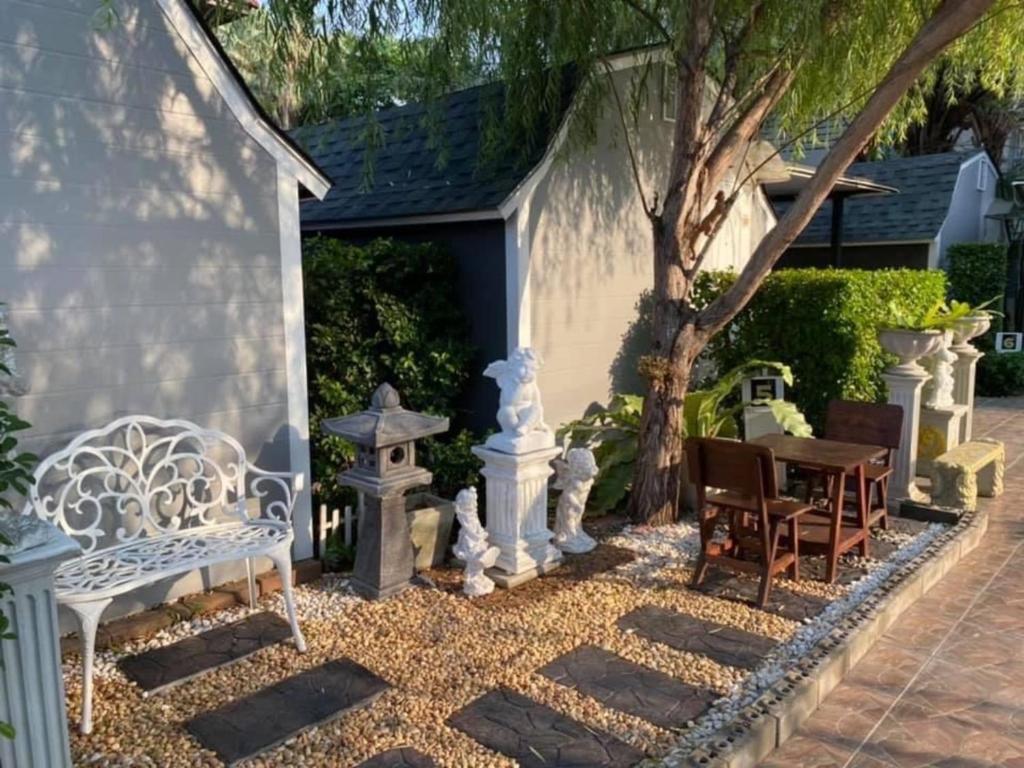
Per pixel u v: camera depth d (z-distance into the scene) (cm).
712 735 288
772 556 412
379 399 420
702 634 378
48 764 216
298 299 448
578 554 491
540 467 452
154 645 364
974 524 537
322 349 534
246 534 373
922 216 1225
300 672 338
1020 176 1502
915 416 582
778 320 704
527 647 362
